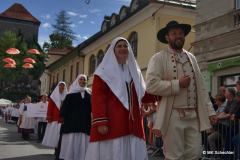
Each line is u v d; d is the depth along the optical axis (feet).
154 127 10.78
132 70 11.09
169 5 45.65
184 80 10.37
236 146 17.61
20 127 36.47
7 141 33.45
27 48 270.67
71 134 17.70
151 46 46.09
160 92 10.71
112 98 10.37
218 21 34.73
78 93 18.67
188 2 47.98
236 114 18.16
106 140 9.97
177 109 10.77
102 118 9.79
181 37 11.34
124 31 55.67
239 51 31.30
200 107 11.10
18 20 303.27
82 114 18.19
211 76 35.47
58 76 112.16
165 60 11.30
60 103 24.32
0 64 206.80
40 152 25.18
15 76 212.23
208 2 36.52
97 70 10.51
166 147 10.78
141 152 10.34
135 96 10.76
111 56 10.82
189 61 11.41
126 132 10.03
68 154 17.46
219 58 34.01
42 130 33.45
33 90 217.15
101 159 9.93
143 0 49.90
